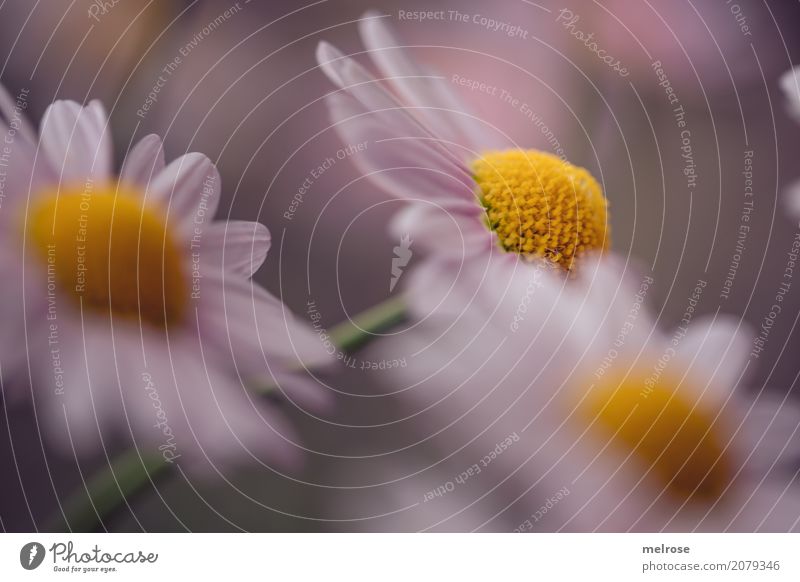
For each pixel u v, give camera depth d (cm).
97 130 16
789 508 16
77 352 15
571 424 16
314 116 18
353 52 19
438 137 17
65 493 17
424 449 16
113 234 16
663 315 18
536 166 17
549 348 16
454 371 16
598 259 17
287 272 18
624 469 16
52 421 15
